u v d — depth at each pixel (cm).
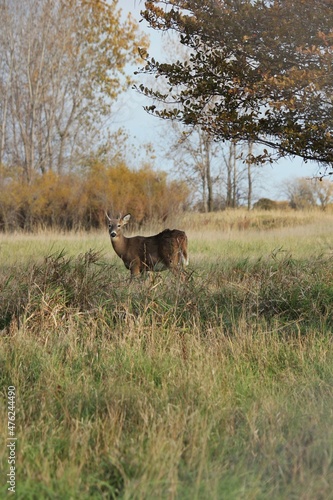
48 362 1585
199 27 2273
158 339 1770
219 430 1253
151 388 1440
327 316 2006
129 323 1855
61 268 2194
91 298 2056
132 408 1323
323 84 2033
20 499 989
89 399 1370
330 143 2202
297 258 3356
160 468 1041
